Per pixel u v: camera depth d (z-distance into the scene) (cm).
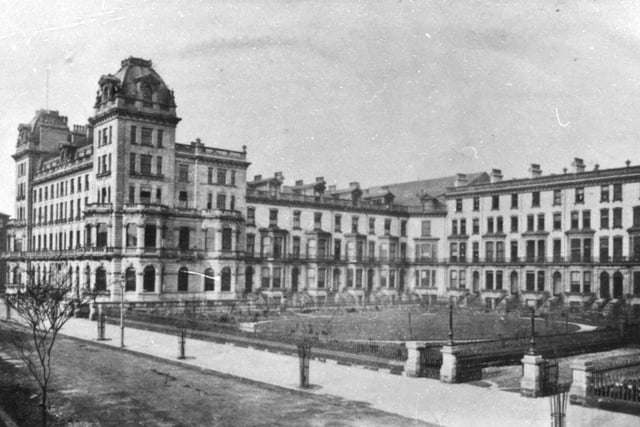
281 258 8369
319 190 9012
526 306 7444
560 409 1816
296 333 4178
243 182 7962
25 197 9138
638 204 7088
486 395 2372
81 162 7700
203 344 3872
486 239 8744
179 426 1933
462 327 5059
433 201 9588
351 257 9175
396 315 6450
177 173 7381
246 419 2008
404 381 2636
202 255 7256
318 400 2278
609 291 7219
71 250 7200
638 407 2073
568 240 7744
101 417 2042
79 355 3434
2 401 2266
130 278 6712
